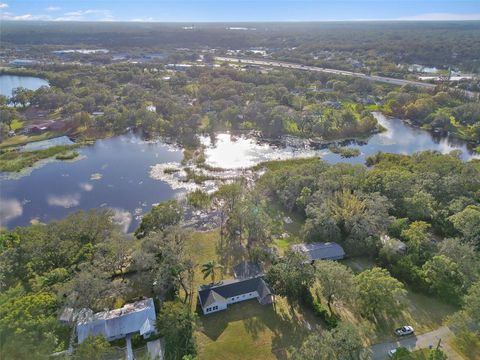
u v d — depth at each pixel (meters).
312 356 38.56
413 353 45.41
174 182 100.81
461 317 46.53
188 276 57.66
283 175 89.50
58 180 100.56
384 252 62.16
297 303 55.00
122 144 128.25
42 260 57.97
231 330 49.69
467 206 70.50
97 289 49.12
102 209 81.19
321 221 68.94
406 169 95.06
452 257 58.34
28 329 39.97
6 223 80.31
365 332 46.66
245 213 71.50
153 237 60.84
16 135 129.75
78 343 45.31
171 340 43.78
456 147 132.25
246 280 56.69
